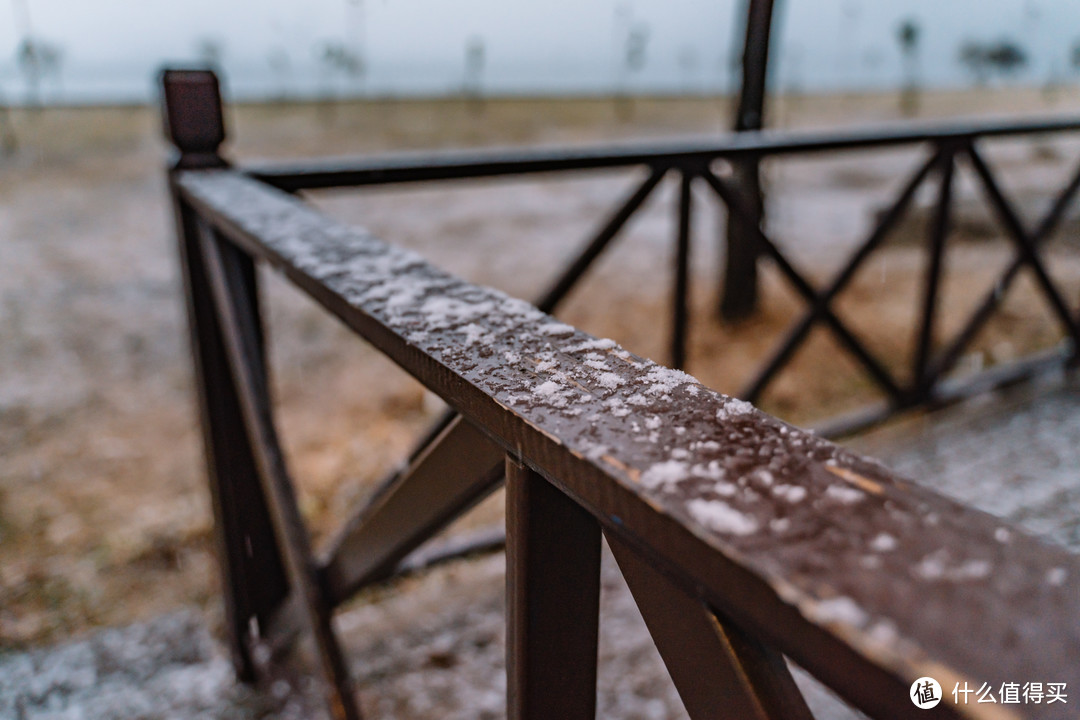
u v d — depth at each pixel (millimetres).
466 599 2027
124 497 3543
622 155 1927
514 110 45281
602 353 543
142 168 16578
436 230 10531
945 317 5926
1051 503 2150
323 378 5203
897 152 19750
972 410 2783
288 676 1834
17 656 1971
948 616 256
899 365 5070
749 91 4648
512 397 468
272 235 982
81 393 4871
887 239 8898
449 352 557
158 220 10766
